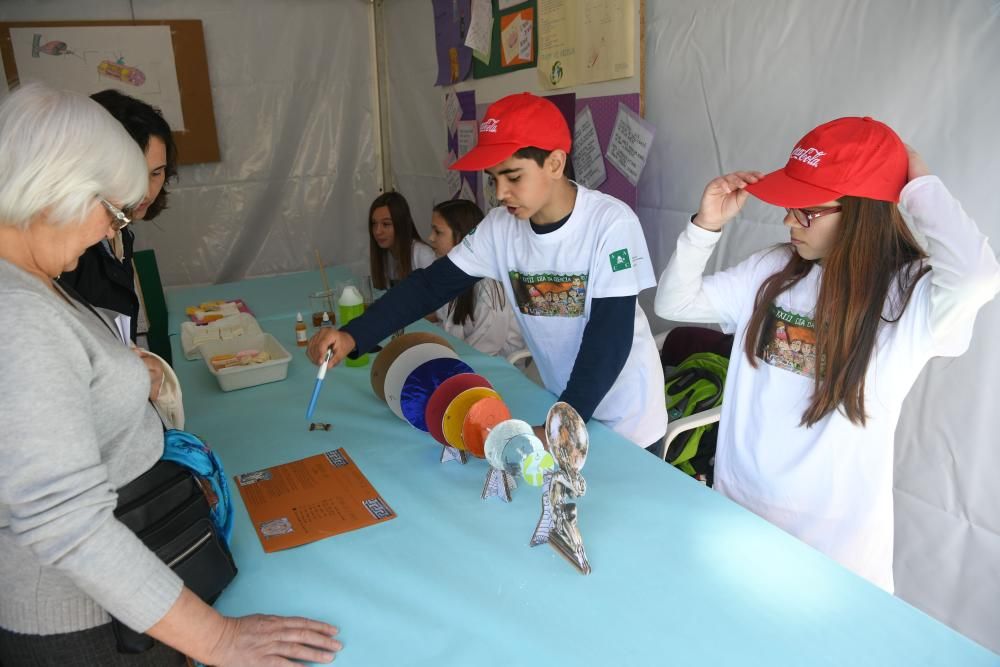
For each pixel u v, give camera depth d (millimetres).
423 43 3748
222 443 1512
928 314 1104
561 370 1668
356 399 1748
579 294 1522
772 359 1312
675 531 1119
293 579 1032
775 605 940
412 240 3047
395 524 1174
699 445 1962
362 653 880
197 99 3799
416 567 1053
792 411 1283
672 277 1417
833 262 1166
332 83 4070
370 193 4328
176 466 924
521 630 911
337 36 4016
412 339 1626
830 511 1249
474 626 923
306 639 877
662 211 2406
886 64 1615
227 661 829
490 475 1238
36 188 707
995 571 1553
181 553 883
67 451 705
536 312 1630
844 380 1174
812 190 1117
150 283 3381
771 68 1906
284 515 1211
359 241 4359
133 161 792
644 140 2371
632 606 948
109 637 838
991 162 1445
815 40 1772
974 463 1549
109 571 721
